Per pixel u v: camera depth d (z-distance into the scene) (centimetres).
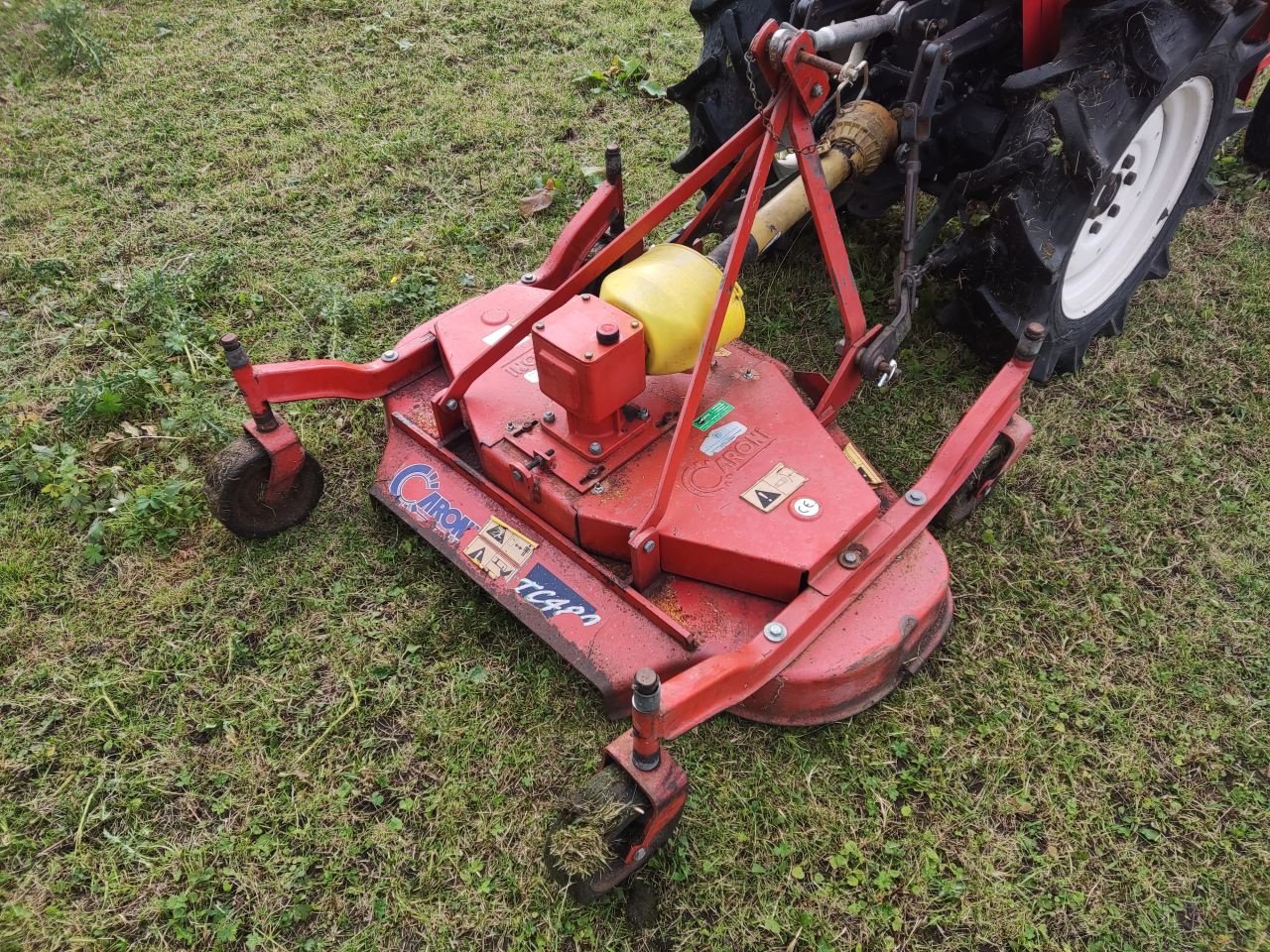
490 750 289
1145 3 302
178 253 480
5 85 607
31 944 250
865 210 392
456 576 335
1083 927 253
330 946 251
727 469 291
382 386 346
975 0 335
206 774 286
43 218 504
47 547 349
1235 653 312
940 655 312
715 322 267
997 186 324
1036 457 374
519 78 601
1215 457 372
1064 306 366
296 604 330
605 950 248
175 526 354
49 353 430
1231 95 380
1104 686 303
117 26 669
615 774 231
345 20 665
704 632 274
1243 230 471
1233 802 276
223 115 577
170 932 254
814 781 280
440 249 479
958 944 250
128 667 313
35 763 288
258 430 316
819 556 267
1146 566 337
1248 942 249
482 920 254
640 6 675
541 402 322
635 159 534
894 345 317
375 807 278
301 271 468
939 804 276
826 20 351
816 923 253
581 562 295
